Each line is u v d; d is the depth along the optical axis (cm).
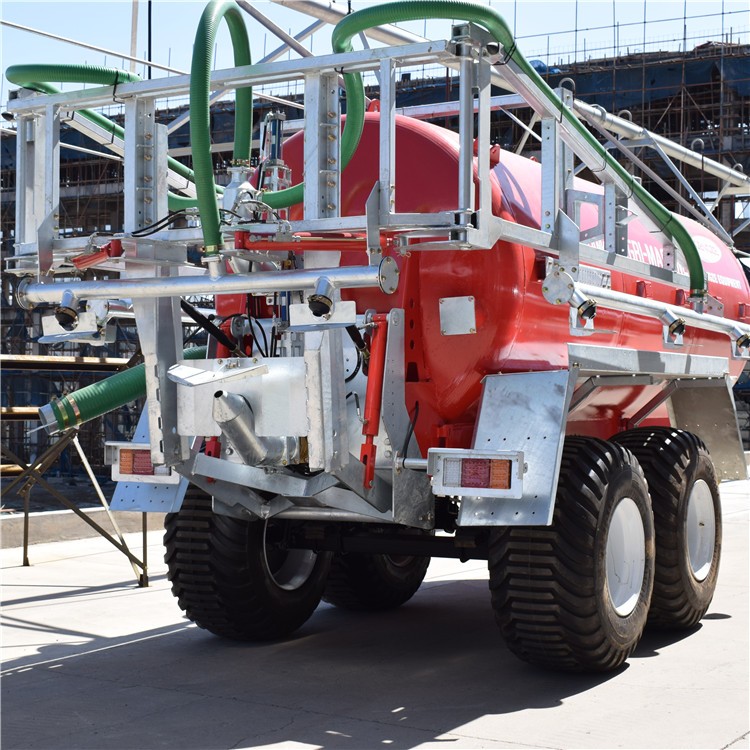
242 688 478
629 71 2794
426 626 625
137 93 471
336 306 420
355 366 488
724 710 439
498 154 520
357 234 470
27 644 569
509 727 415
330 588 655
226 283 438
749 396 3048
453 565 857
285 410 449
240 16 450
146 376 472
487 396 482
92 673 506
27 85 498
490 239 427
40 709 444
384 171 419
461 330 491
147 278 455
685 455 598
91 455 2794
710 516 632
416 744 394
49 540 946
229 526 549
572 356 482
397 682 488
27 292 481
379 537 554
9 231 2606
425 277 499
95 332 471
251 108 464
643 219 614
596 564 471
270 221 444
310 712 438
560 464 484
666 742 396
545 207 489
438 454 453
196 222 509
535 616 471
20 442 2708
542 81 473
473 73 422
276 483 484
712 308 720
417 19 415
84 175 3111
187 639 584
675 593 579
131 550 913
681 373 618
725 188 1040
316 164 438
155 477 512
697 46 2808
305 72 440
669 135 2806
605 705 446
